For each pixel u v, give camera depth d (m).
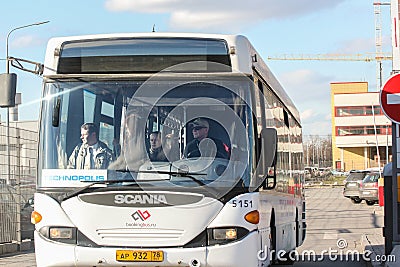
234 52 8.86
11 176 17.28
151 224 8.38
